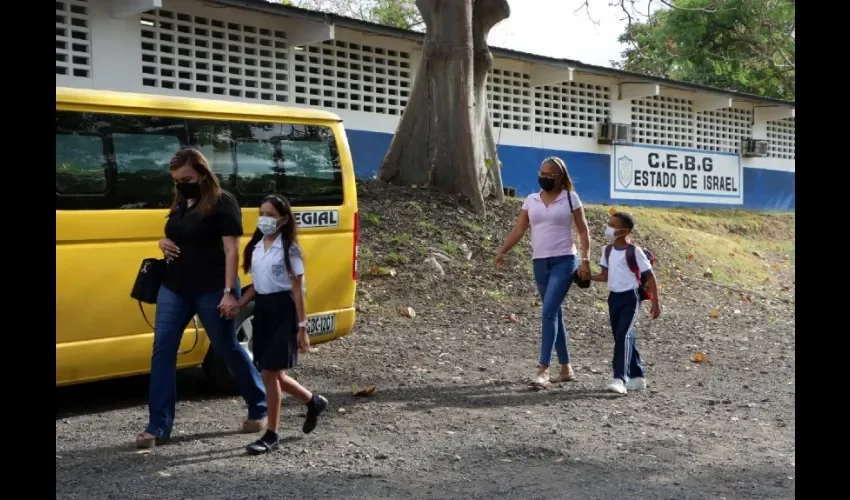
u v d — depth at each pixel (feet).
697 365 31.45
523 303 40.27
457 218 47.21
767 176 96.84
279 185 26.18
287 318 19.51
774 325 41.55
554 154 74.74
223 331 20.12
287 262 19.40
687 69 111.86
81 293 21.97
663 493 17.13
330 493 16.79
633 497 16.85
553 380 27.91
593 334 36.73
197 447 19.83
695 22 97.66
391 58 63.05
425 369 29.04
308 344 19.69
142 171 23.30
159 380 19.90
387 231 43.96
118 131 22.94
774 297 50.80
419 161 50.47
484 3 51.49
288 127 26.68
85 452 19.31
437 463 18.97
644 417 23.52
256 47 54.65
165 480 17.40
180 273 19.85
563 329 27.71
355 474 18.02
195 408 23.67
